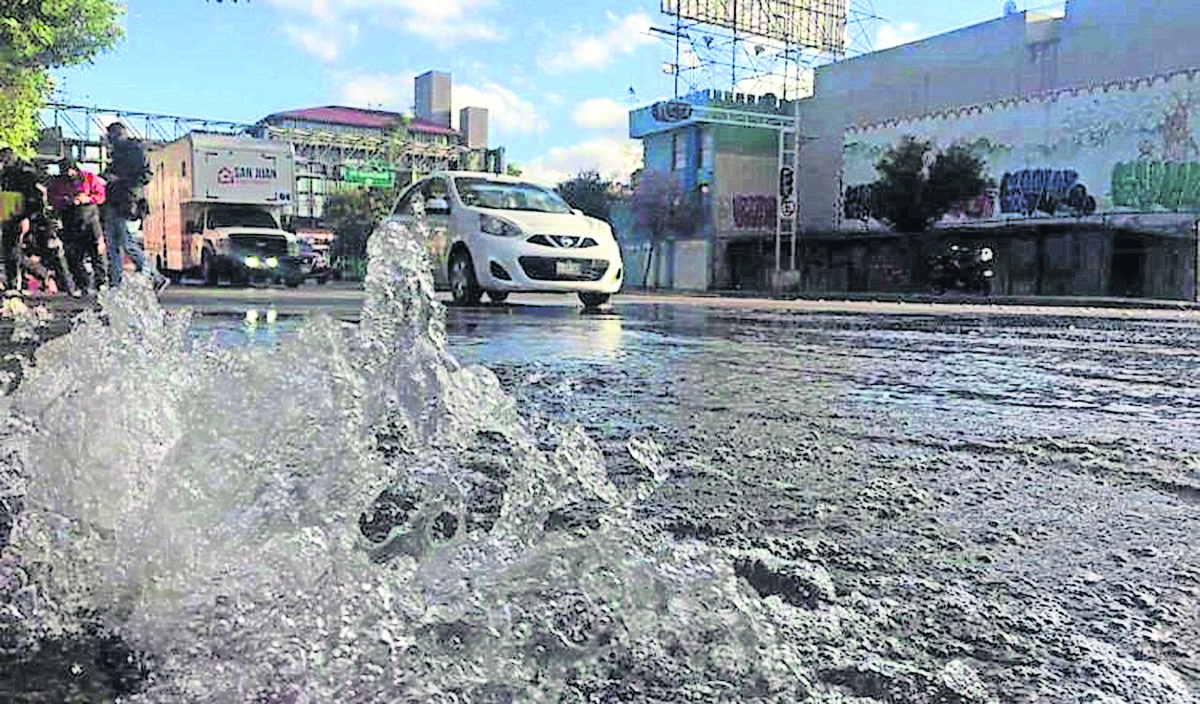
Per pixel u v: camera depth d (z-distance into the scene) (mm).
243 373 1392
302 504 1290
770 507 1897
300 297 11766
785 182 37125
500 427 1747
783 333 7348
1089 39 29859
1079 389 4031
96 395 1396
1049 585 1464
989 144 32250
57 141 33812
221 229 20250
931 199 33750
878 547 1644
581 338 6219
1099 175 29031
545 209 10219
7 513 1351
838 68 38750
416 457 1543
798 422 2967
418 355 1662
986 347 6441
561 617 1118
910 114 35531
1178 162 26969
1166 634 1273
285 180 21250
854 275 36656
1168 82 27219
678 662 1074
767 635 1158
